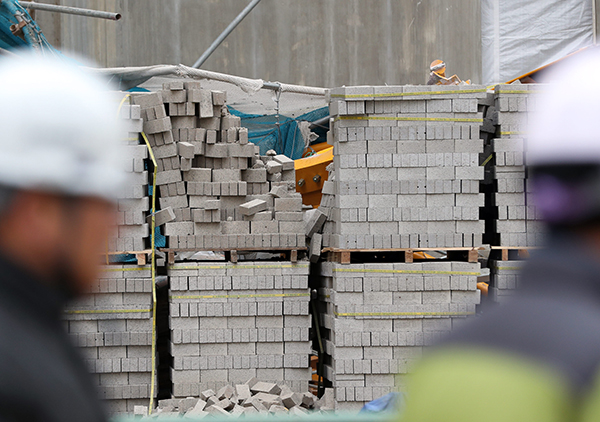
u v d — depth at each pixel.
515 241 21.61
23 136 3.26
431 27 53.47
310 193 31.50
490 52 48.53
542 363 2.93
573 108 3.25
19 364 3.14
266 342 22.23
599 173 3.16
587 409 2.79
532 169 3.42
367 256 23.94
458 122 21.20
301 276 22.20
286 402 20.88
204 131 22.41
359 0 52.44
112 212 3.60
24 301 3.33
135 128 21.39
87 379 3.64
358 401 21.27
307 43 51.84
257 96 37.22
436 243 21.22
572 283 3.23
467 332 3.20
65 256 3.43
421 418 2.96
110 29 49.06
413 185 21.19
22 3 29.88
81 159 3.36
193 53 50.25
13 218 3.32
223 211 22.59
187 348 21.97
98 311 21.16
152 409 21.11
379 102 21.12
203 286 21.89
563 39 47.69
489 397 2.84
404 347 21.30
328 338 23.20
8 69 3.50
